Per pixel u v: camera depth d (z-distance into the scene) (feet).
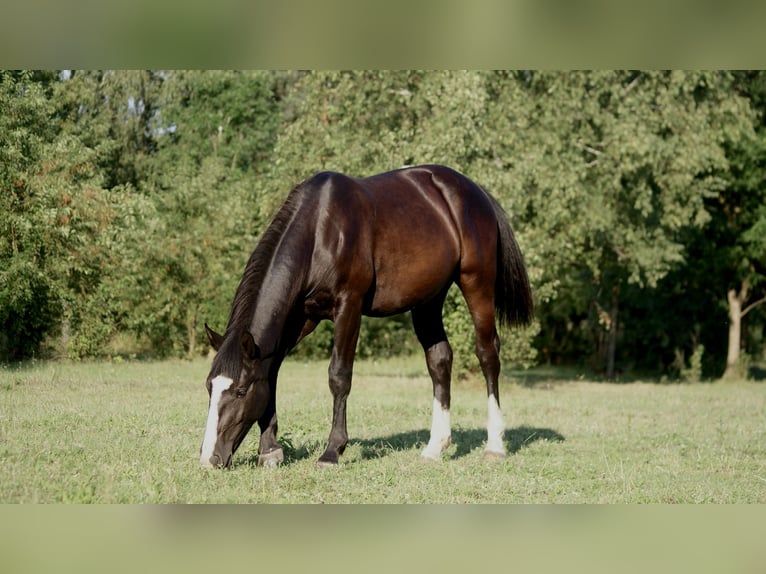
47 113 57.98
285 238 23.31
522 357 59.98
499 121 59.06
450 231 26.68
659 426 38.73
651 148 61.87
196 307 70.33
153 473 21.21
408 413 39.32
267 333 22.54
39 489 19.57
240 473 21.97
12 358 55.21
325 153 59.67
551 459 27.61
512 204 54.95
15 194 51.85
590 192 66.03
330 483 21.85
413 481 22.72
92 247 55.62
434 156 53.72
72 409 33.55
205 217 71.41
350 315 24.21
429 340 27.27
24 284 50.29
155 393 42.22
